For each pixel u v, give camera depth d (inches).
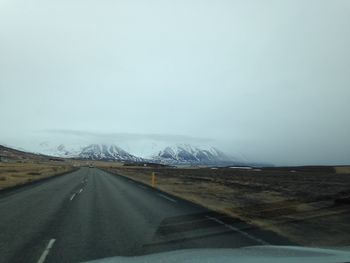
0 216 633.0
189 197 1019.3
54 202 860.6
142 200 927.7
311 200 925.2
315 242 431.8
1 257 357.7
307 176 2957.7
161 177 2508.6
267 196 1070.4
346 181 2113.7
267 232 491.5
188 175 2992.1
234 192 1221.7
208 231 496.7
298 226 548.4
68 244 414.6
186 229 513.0
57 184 1555.1
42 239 441.7
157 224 556.4
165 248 393.7
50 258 354.0
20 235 466.0
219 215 656.4
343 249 321.4
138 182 1820.9
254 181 2044.8
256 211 722.2
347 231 509.0
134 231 496.7
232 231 497.4
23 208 744.3
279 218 630.5
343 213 692.1
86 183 1660.9
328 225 558.6
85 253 373.1
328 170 4736.7
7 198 949.8
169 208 759.1
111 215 652.1
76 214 660.7
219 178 2421.3
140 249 390.0
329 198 952.3
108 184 1614.2
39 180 1824.6
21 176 2053.4
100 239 442.3
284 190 1317.7
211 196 1061.8
